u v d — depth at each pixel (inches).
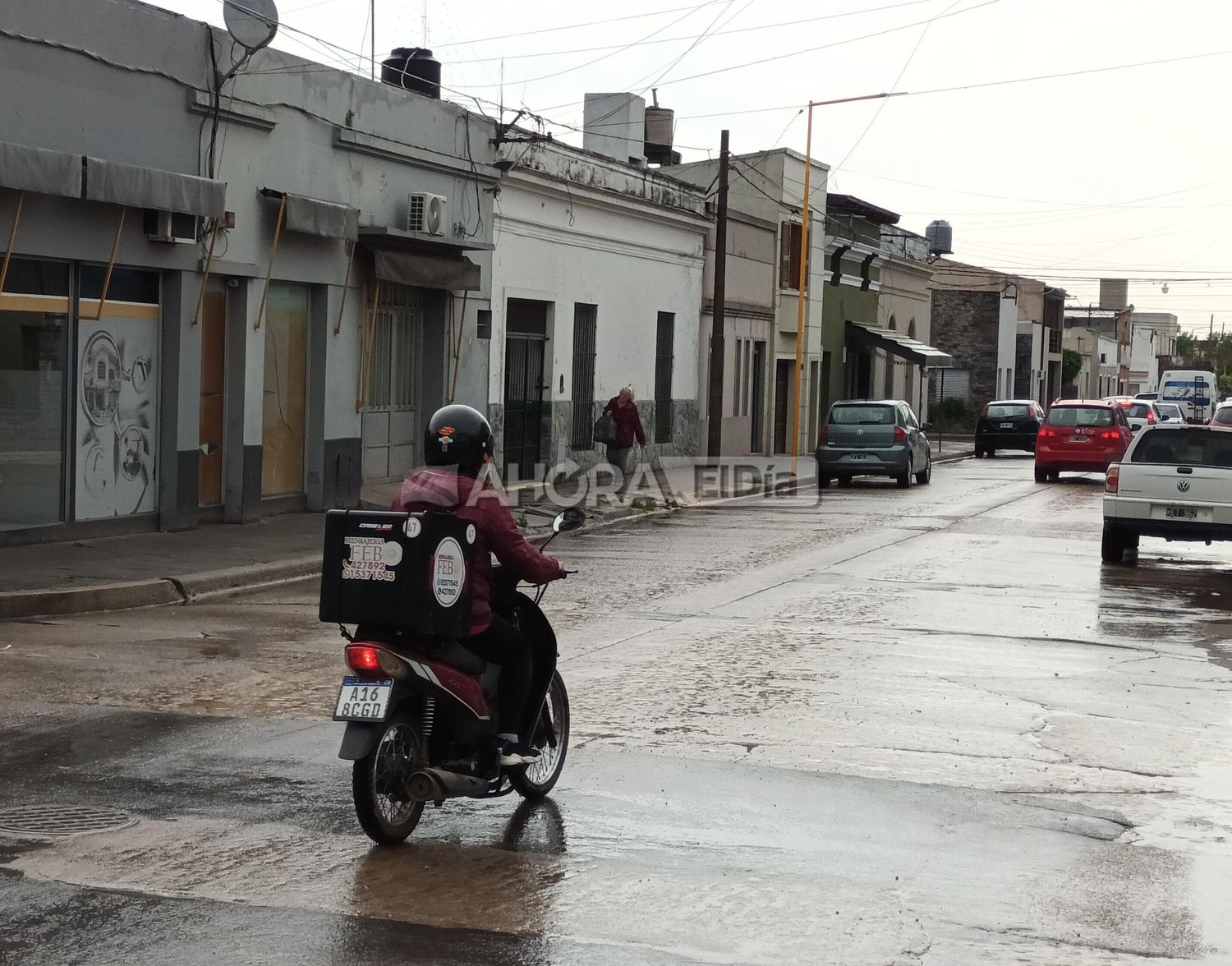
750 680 400.2
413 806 258.2
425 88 984.9
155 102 649.6
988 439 1830.7
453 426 265.6
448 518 253.4
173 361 676.1
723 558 692.7
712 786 294.7
